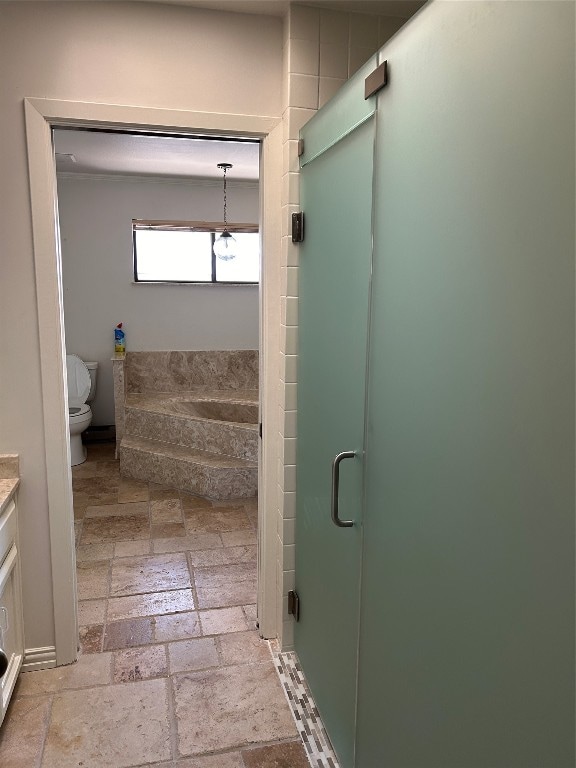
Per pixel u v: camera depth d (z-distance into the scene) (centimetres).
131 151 392
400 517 130
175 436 434
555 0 74
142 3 193
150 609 259
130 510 370
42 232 195
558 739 80
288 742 188
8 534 197
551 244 77
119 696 205
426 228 113
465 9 97
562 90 74
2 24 184
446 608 110
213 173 468
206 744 185
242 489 392
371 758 154
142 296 504
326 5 196
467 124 97
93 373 494
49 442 207
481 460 96
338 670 178
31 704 200
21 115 189
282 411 221
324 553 190
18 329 199
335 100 166
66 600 217
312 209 191
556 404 77
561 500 77
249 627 247
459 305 101
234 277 525
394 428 132
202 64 200
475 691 101
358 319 153
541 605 82
